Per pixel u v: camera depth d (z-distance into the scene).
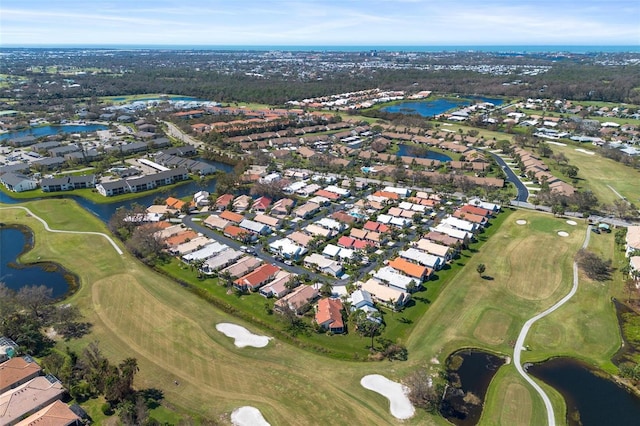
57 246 125.69
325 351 83.75
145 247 120.88
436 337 87.62
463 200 163.75
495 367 80.00
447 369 79.19
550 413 69.19
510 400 71.75
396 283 104.69
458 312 95.81
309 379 75.75
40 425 61.81
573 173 189.12
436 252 120.31
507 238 132.50
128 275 110.12
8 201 163.62
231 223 139.62
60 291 103.50
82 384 72.62
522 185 184.00
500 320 93.06
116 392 68.62
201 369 77.81
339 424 66.62
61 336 86.19
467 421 68.12
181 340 85.62
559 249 124.31
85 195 171.62
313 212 152.75
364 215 149.12
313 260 116.25
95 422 66.00
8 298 91.94
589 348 85.06
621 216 145.75
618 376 77.62
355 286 103.94
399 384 75.06
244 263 113.69
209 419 66.81
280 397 71.62
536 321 92.81
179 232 133.62
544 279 109.12
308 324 92.00
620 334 89.38
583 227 138.75
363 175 195.50
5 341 82.00
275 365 79.25
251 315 95.00
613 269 113.19
